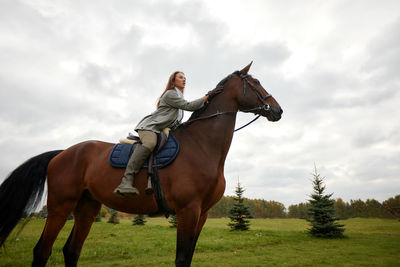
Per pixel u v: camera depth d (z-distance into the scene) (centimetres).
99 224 1516
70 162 257
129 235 1002
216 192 224
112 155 243
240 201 1390
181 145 236
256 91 269
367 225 1850
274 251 714
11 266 466
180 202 208
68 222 1573
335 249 758
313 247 804
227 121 251
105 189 235
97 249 673
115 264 507
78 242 268
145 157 224
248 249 752
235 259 582
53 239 239
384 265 511
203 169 219
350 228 1598
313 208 1167
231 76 275
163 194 218
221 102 259
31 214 255
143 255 615
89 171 248
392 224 1977
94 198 262
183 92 292
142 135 236
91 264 506
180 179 213
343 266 499
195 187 211
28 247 648
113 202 235
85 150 263
